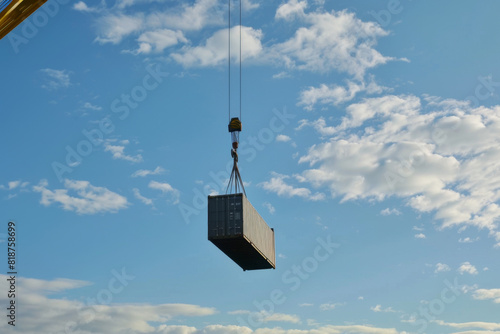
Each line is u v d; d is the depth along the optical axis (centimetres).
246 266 7244
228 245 6244
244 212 6069
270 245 7075
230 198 6072
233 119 6512
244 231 6006
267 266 7225
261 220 6725
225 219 6028
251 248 6375
